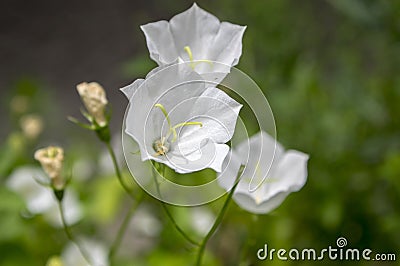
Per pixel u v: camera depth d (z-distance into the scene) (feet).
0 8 3.52
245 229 1.60
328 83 1.94
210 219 1.61
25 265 1.59
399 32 1.69
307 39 2.10
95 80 3.15
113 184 1.74
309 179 1.65
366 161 1.72
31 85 2.30
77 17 3.45
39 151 1.16
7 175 1.80
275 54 1.96
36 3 3.58
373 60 2.03
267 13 2.01
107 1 3.45
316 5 2.19
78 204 1.71
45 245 1.66
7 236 1.58
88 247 1.61
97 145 2.26
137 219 1.73
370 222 1.67
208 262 1.54
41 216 1.67
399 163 1.59
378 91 1.80
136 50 3.26
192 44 0.99
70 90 3.10
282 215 1.57
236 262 1.63
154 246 1.75
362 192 1.70
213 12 2.13
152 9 3.01
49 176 1.15
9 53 3.33
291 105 1.73
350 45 2.03
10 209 1.60
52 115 2.43
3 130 2.74
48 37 3.40
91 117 1.11
